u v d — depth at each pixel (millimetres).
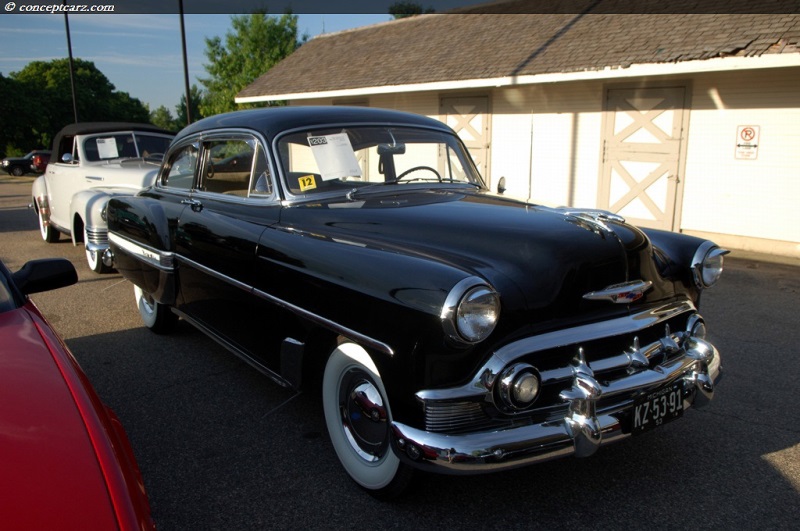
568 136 10625
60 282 2676
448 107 12656
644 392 2613
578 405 2422
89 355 4652
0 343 2020
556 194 10977
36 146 60156
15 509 1395
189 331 5234
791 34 7766
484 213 3076
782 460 3129
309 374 3160
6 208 15094
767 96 8305
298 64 17156
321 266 2820
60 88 65188
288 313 3057
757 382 4062
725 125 8750
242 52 27672
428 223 2951
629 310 2721
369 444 2799
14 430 1619
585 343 2549
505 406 2354
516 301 2432
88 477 1519
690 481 2949
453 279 2305
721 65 7984
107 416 1854
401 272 2479
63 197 8602
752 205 8648
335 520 2674
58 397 1772
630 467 3082
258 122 3709
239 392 3984
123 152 8578
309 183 3494
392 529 2609
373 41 15883
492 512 2725
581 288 2570
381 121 3908
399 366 2424
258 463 3135
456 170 4113
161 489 2906
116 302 6102
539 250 2611
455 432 2355
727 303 5871
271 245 3168
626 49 9297
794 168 8211
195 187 4277
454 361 2316
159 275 4355
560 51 10281
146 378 4211
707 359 2871
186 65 15891
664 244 3240
